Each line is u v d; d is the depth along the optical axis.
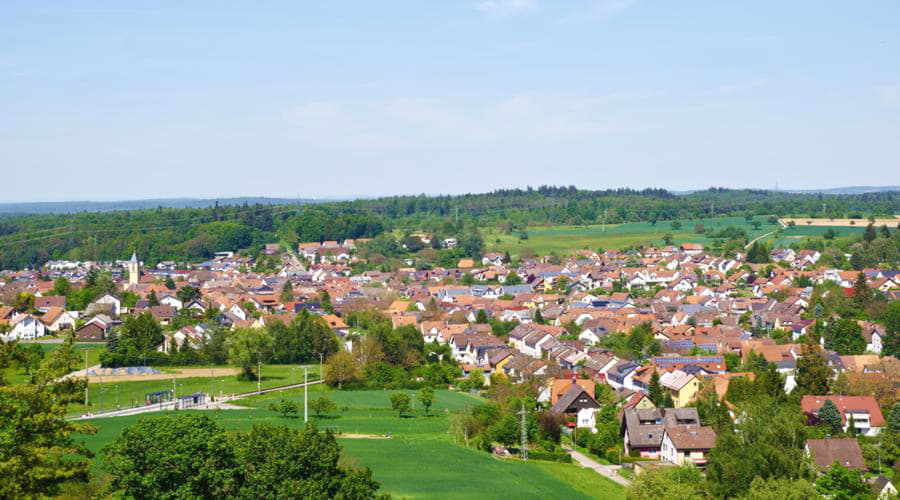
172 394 162.50
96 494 71.75
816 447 111.81
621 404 148.25
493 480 102.88
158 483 71.44
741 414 123.06
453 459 112.81
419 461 110.81
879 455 116.88
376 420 142.25
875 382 148.50
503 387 158.88
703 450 118.88
